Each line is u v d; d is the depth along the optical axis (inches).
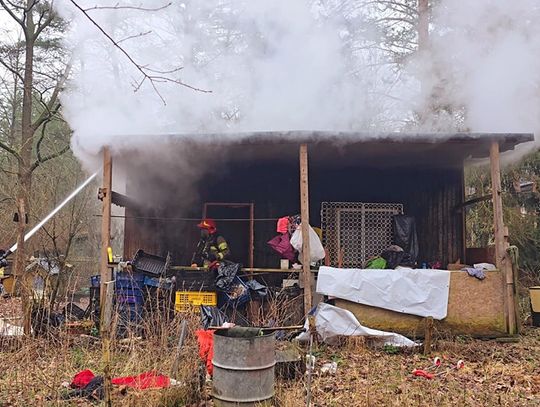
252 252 425.4
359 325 319.0
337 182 454.6
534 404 214.5
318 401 207.6
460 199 454.9
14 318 296.0
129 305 324.5
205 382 210.4
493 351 310.7
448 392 226.1
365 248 440.1
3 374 230.1
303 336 320.8
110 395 182.5
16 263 335.3
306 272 341.1
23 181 481.4
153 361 220.5
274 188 450.3
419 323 336.2
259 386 186.7
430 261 448.5
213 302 348.5
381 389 225.3
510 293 344.5
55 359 232.8
